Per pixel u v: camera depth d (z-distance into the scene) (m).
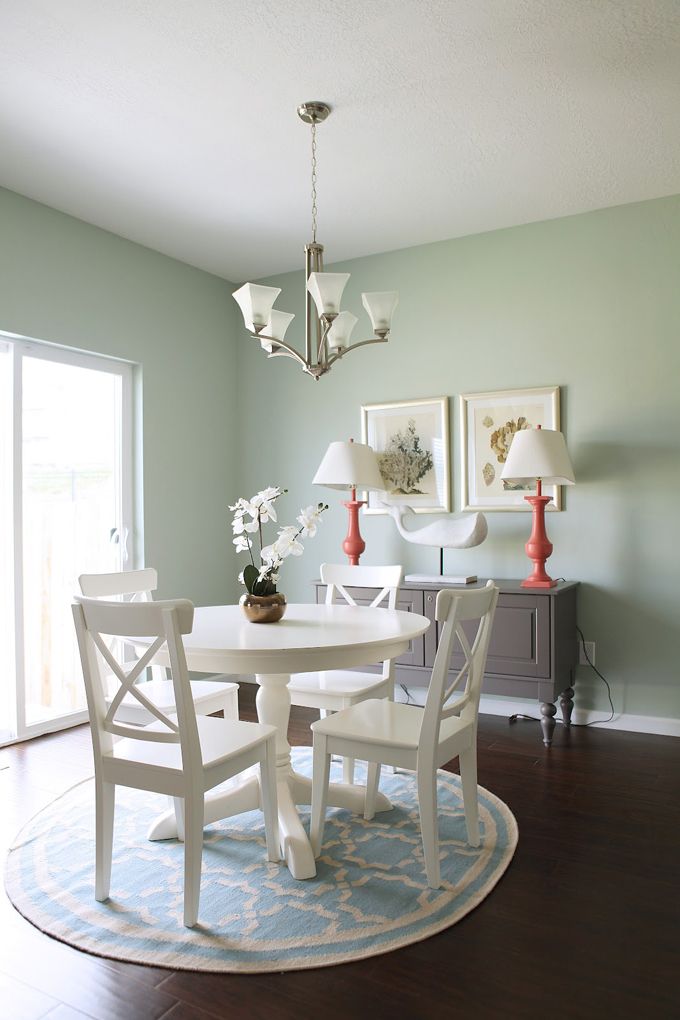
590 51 2.38
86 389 3.87
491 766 3.04
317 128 2.85
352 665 2.05
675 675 3.48
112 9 2.16
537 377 3.82
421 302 4.14
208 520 4.53
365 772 2.99
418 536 3.90
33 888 2.05
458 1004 1.54
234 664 1.99
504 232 3.91
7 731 3.41
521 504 3.83
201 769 1.83
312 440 4.51
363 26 2.25
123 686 1.91
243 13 2.18
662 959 1.69
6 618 3.45
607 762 3.08
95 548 3.89
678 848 2.26
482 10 2.18
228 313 4.74
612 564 3.62
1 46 2.32
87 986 1.61
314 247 2.63
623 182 3.37
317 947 1.74
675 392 3.50
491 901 1.95
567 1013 1.50
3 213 3.33
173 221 3.76
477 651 2.25
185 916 1.83
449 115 2.76
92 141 2.93
